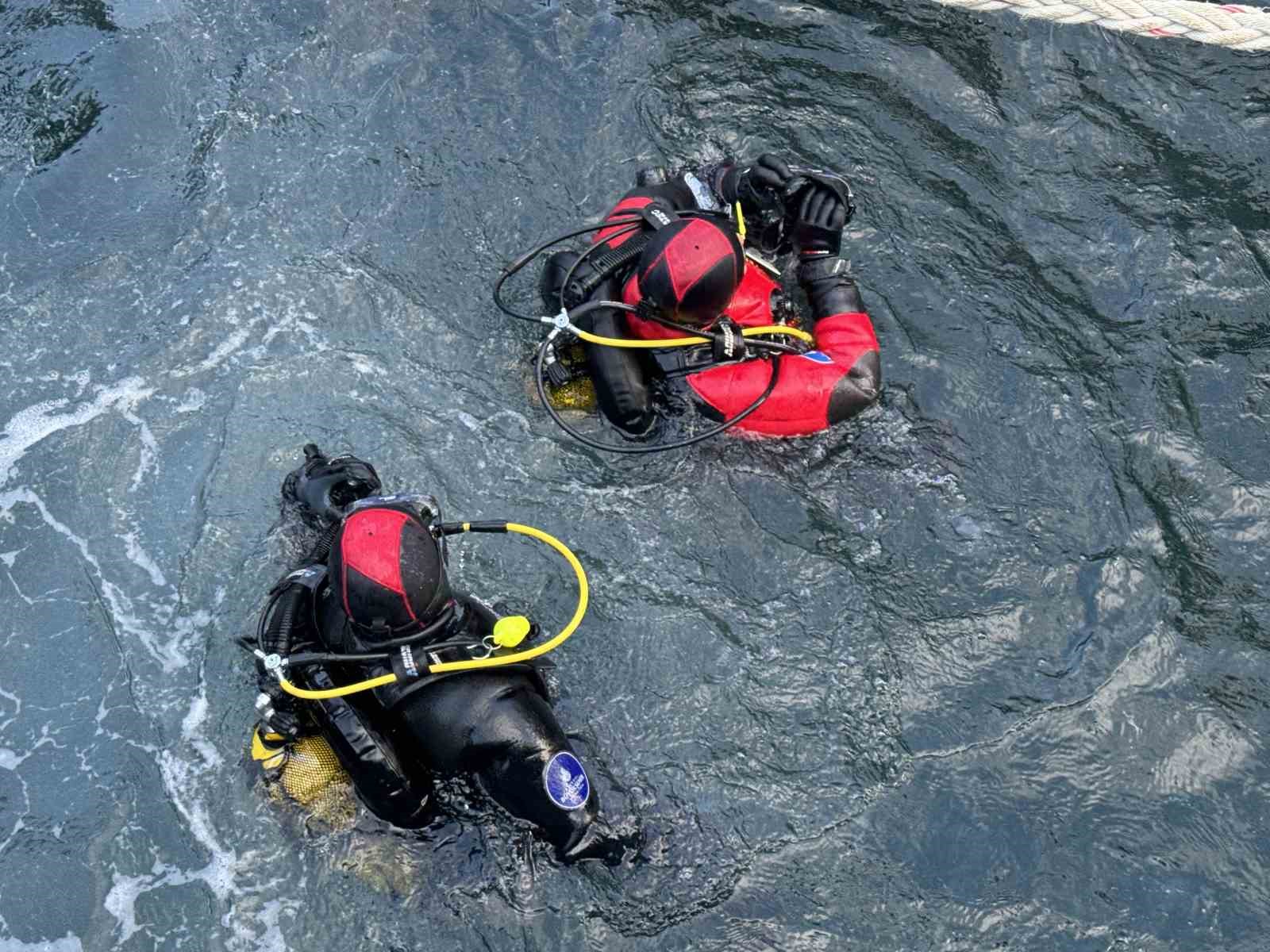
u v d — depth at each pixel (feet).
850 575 11.93
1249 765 10.75
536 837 10.02
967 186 15.37
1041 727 10.95
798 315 13.64
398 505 9.62
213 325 13.84
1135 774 10.69
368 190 15.21
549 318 11.66
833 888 10.02
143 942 9.91
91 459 12.82
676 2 17.34
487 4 17.21
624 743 10.78
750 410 11.80
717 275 11.02
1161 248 14.76
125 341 13.75
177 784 10.66
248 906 10.00
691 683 11.17
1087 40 17.11
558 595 11.74
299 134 15.76
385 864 9.98
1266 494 12.60
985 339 13.80
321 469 11.38
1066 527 12.26
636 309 11.55
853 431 12.82
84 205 15.11
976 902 9.95
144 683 11.29
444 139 15.70
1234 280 14.51
